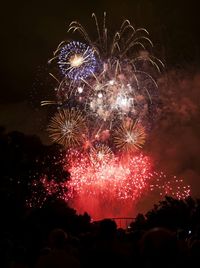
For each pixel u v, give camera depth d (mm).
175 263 7246
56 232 10945
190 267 9297
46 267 9430
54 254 9578
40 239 21031
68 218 25453
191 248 9508
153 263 7207
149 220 20188
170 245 7230
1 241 12266
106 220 10602
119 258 10258
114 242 10461
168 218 20203
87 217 25672
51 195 32438
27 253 14539
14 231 25438
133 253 10320
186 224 20281
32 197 31578
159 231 7344
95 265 10328
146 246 7277
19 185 30719
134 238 12430
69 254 9680
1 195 27375
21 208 27625
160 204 22234
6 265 11656
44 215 25906
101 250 10367
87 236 12977
